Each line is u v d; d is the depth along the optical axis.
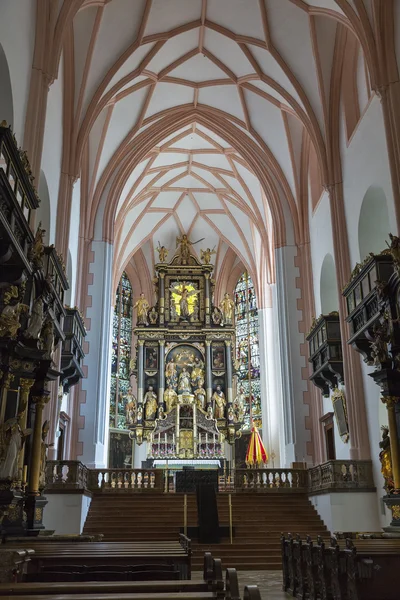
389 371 14.66
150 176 34.22
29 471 13.67
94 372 25.88
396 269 13.66
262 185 28.89
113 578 6.53
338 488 18.08
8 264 11.59
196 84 27.28
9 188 10.42
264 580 13.18
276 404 33.84
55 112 20.47
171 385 35.31
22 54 15.20
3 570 6.59
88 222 27.56
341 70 21.62
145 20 22.17
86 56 21.50
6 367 12.16
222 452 33.69
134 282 40.50
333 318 21.31
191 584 4.93
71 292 24.47
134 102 26.81
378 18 17.14
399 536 12.62
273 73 23.92
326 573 8.45
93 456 24.73
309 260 27.20
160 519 18.72
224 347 36.50
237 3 22.16
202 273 38.41
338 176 21.80
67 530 17.20
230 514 17.53
